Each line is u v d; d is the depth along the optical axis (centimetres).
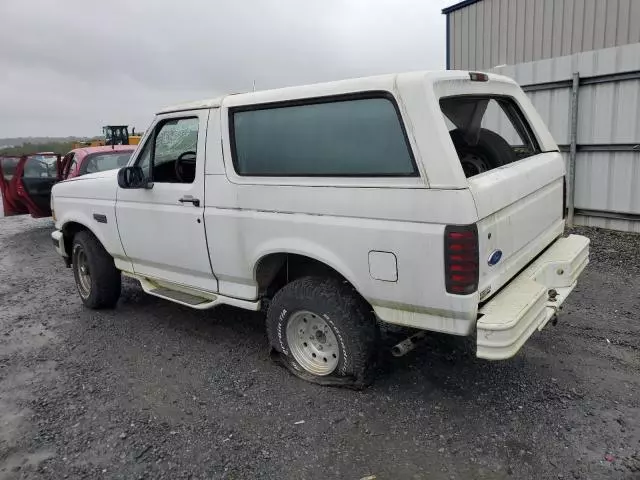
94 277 548
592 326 450
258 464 296
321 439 315
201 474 290
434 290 295
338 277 366
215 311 548
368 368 354
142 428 336
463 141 398
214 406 358
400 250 303
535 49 1055
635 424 313
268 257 382
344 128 325
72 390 391
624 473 273
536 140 430
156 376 407
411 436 314
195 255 425
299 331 383
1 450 320
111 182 498
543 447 297
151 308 571
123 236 493
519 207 340
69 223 569
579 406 334
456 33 1223
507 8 1094
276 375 397
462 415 332
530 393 352
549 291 356
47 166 1072
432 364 398
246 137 379
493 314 290
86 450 316
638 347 409
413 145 295
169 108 434
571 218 809
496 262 309
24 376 420
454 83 324
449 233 283
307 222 343
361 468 288
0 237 1144
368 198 313
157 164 454
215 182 397
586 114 764
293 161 353
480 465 285
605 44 937
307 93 340
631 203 732
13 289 695
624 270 589
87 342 484
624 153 730
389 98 304
